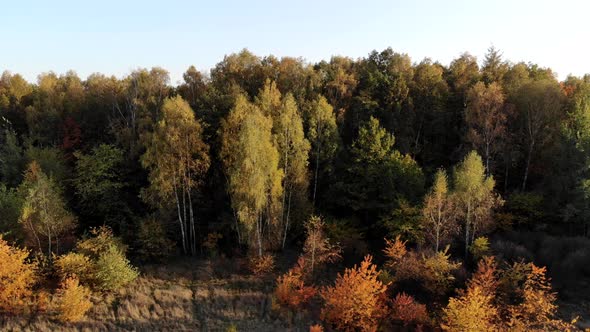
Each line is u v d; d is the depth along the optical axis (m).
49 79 65.94
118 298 30.95
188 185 36.50
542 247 34.12
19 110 56.91
